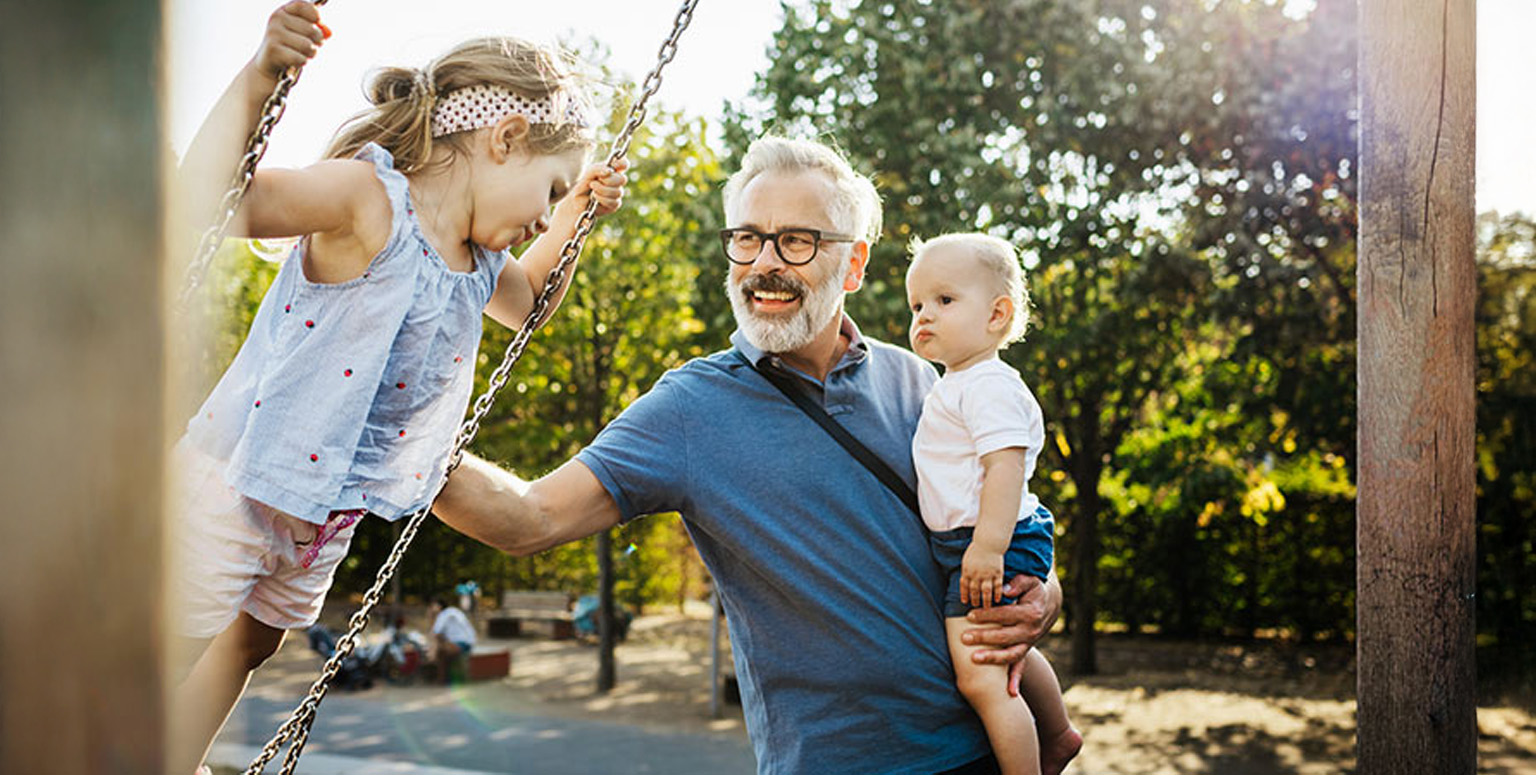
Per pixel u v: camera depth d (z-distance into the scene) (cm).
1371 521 296
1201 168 1236
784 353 268
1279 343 1231
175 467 112
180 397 113
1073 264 1296
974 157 1140
